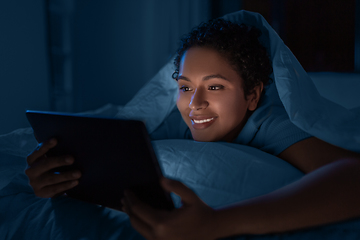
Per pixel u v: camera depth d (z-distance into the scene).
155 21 3.07
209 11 2.96
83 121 0.49
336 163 0.50
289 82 0.71
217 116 0.73
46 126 0.57
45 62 2.26
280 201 0.45
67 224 0.58
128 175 0.48
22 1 2.07
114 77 3.07
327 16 2.28
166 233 0.42
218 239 0.48
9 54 1.98
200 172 0.59
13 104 2.01
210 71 0.69
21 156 0.95
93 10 2.85
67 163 0.55
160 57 3.10
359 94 1.86
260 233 0.45
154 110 1.05
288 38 2.43
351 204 0.44
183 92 0.76
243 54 0.72
